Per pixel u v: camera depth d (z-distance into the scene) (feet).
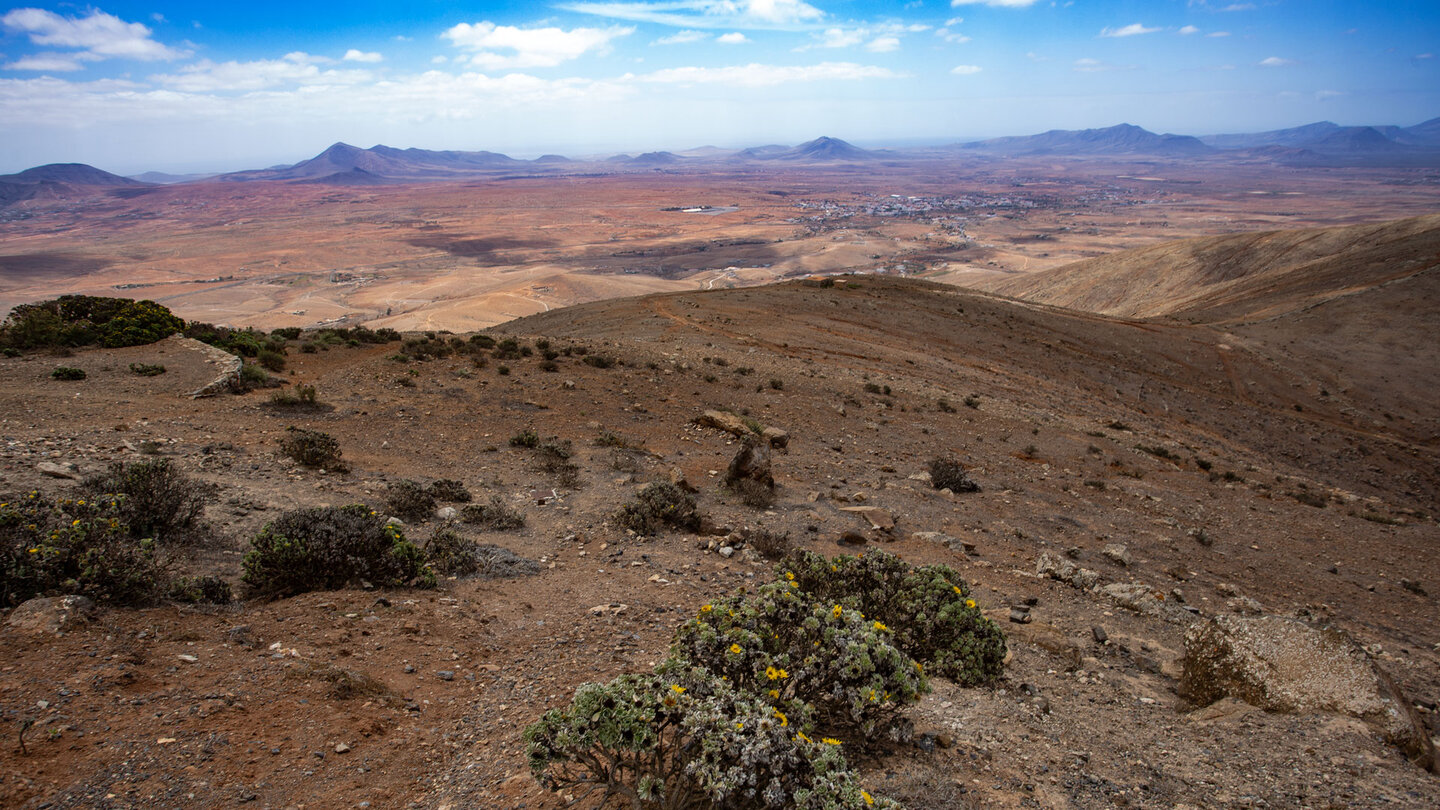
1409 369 206.90
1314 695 20.59
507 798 13.80
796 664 15.02
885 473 61.26
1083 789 15.43
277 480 38.52
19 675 15.78
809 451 65.21
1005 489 61.98
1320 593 46.85
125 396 54.08
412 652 21.35
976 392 118.32
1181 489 73.77
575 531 37.76
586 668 21.34
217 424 49.52
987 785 15.02
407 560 27.48
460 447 52.31
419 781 14.93
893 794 13.83
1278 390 188.24
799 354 126.93
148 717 15.38
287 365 75.41
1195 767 17.29
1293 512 70.08
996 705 20.35
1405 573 53.72
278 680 18.06
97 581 20.34
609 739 11.54
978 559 41.50
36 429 41.98
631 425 65.00
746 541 39.14
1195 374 191.72
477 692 19.54
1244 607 39.27
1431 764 18.34
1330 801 15.40
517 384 73.15
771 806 11.48
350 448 48.96
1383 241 380.78
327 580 25.62
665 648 23.47
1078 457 80.94
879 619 22.59
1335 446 144.77
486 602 26.86
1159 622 34.71
